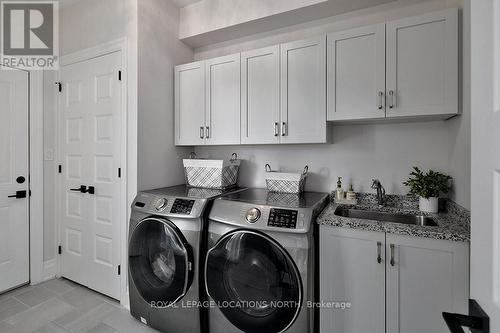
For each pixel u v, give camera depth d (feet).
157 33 7.11
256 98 6.46
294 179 6.38
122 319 6.29
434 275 4.07
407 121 5.86
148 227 5.76
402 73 4.99
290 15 6.57
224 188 6.98
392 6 6.03
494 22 1.65
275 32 7.34
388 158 6.19
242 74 6.63
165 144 7.41
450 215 5.11
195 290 5.27
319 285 4.87
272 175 6.60
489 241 1.71
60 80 8.12
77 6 7.68
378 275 4.41
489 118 1.69
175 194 6.05
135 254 5.99
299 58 5.94
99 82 7.23
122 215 6.81
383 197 6.01
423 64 4.84
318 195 6.28
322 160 6.87
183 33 7.79
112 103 6.98
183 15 7.81
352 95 5.42
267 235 4.63
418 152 5.91
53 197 8.31
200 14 7.55
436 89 4.76
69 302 6.97
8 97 7.27
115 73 6.91
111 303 6.95
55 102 8.23
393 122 6.06
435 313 4.08
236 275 4.96
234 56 6.73
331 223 4.69
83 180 7.63
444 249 4.00
